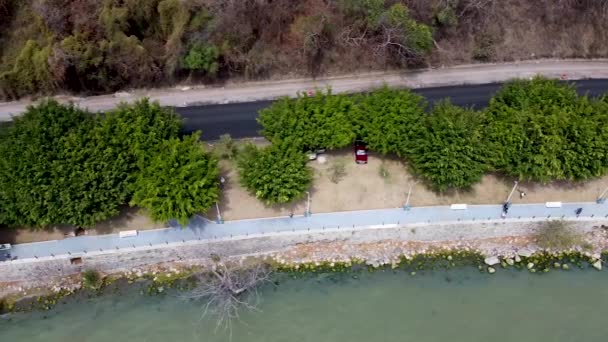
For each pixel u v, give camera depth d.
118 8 52.66
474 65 61.47
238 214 46.22
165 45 54.91
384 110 47.53
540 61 62.66
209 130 51.97
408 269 46.16
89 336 40.88
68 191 41.00
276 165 43.94
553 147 45.38
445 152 44.78
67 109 46.38
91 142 43.44
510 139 45.91
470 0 59.31
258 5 55.09
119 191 42.47
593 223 47.59
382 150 47.56
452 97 56.81
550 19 62.81
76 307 42.88
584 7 62.75
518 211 47.50
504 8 62.09
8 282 43.22
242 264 45.53
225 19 54.56
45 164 41.59
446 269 46.28
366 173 49.50
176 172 42.78
